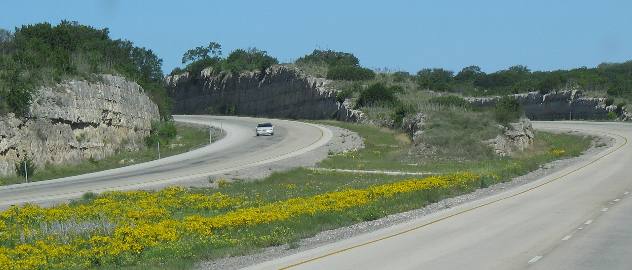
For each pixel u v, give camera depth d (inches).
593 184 1256.2
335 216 851.4
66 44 2637.8
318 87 3823.8
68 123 1990.7
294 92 4060.0
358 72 3941.9
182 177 1562.5
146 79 3211.1
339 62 4525.1
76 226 751.1
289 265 552.1
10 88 1809.8
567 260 546.9
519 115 2551.7
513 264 534.9
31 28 2615.7
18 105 1755.7
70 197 1222.3
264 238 685.3
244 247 648.4
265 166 1781.5
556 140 2704.2
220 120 3624.5
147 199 1107.9
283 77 4207.7
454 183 1248.2
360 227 788.6
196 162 1923.0
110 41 3193.9
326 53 4852.4
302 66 4190.5
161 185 1414.9
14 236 726.5
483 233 712.4
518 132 2406.5
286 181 1577.3
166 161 2000.5
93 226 751.1
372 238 694.5
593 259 550.6
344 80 3897.6
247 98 4537.4
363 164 1926.7
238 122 3449.8
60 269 552.1
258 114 4397.1
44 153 1818.4
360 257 582.6
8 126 1692.9
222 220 773.9
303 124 3176.7
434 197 1071.0
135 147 2404.0
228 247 651.5
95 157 2087.8
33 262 555.5
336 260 569.6
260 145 2363.4
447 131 2308.1
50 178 1686.8
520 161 1872.5
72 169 1862.7
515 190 1195.9
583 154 2054.6
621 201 991.0
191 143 2630.4
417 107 2886.3
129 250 611.5
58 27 2684.5
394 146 2415.1
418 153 2190.0
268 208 910.4
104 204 1023.6
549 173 1525.6
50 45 2539.4
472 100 3710.6
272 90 4298.7
